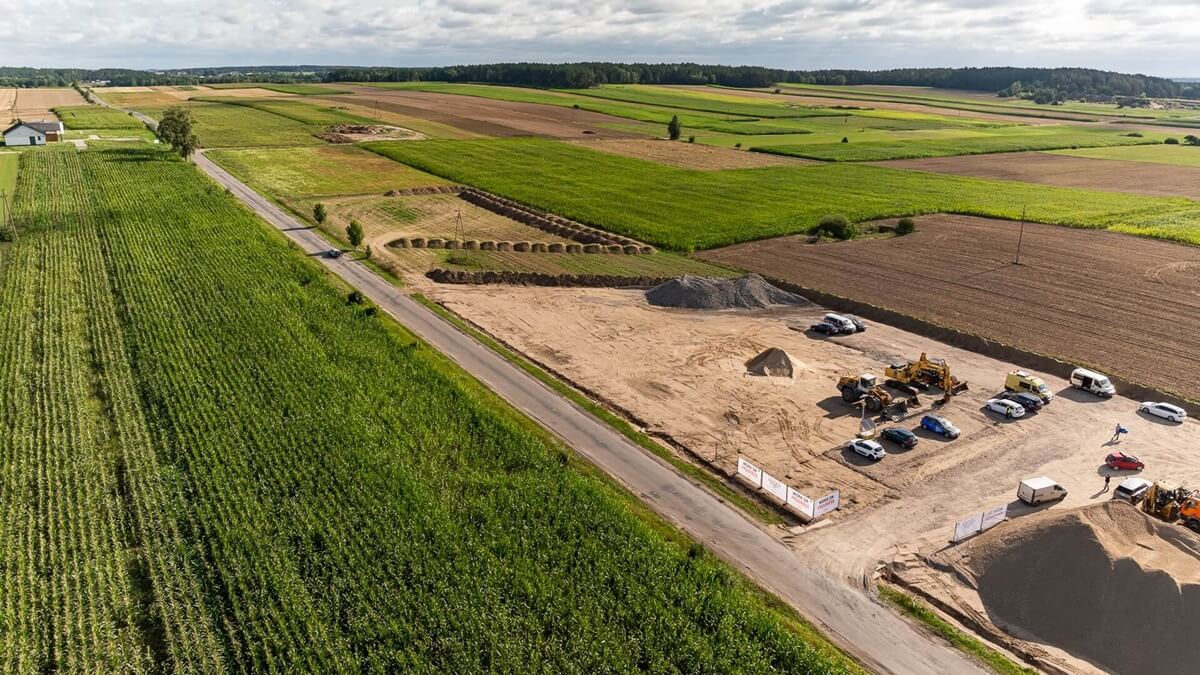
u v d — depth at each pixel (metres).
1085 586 33.09
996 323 67.69
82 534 37.22
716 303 73.38
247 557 35.44
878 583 35.91
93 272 76.75
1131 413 52.44
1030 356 60.50
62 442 45.62
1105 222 105.69
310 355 56.78
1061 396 55.00
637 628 31.50
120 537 37.41
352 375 54.12
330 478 41.47
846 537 39.06
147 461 43.56
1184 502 39.34
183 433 46.12
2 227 92.19
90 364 56.72
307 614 31.64
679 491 42.84
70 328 62.59
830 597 34.81
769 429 49.97
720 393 55.03
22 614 31.97
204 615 32.19
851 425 50.75
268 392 51.12
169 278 73.94
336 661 29.23
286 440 45.12
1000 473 44.88
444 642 30.16
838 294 75.81
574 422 50.22
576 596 33.28
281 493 40.38
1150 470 45.16
